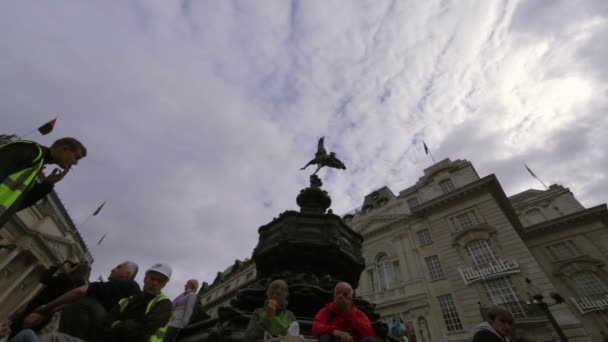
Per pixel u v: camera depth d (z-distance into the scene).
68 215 31.67
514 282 19.22
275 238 6.62
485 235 22.23
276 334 3.21
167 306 3.04
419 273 24.05
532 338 17.02
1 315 22.69
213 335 4.10
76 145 2.92
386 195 35.44
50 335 2.40
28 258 23.72
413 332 21.14
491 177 24.31
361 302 5.66
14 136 17.31
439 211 26.30
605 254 22.89
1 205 2.19
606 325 19.69
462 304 20.58
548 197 32.03
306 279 5.83
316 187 8.47
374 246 28.62
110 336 2.66
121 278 3.58
